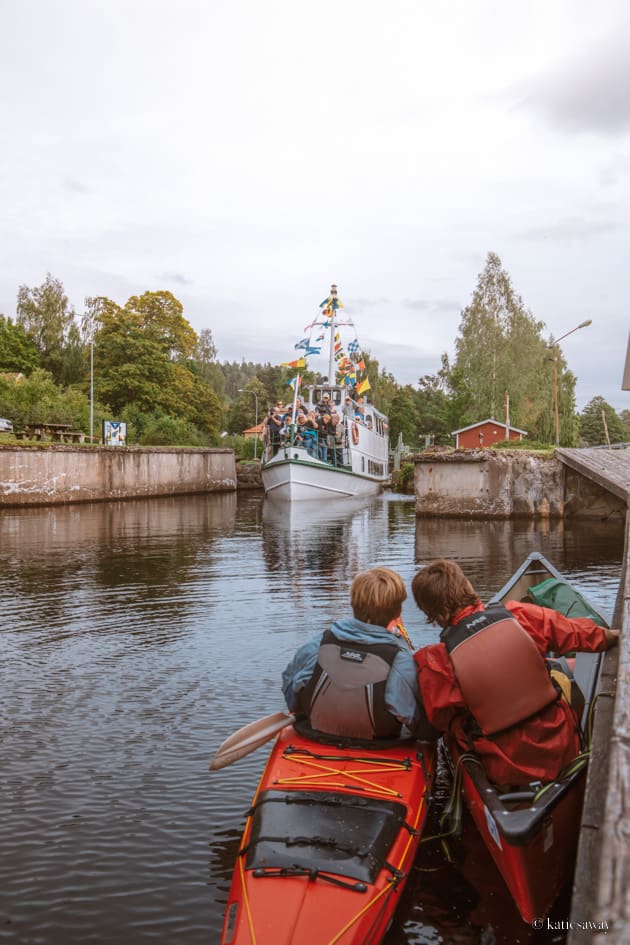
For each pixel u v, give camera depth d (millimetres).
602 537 17719
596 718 3984
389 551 15789
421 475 23547
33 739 5660
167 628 9023
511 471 22875
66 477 31109
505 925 3420
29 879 3869
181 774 5066
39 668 7438
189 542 17656
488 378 54562
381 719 4012
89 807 4625
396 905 3264
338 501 35656
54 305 62438
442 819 4262
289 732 4336
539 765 3652
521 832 3064
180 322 63656
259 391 103125
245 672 7289
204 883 3846
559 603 6762
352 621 4207
